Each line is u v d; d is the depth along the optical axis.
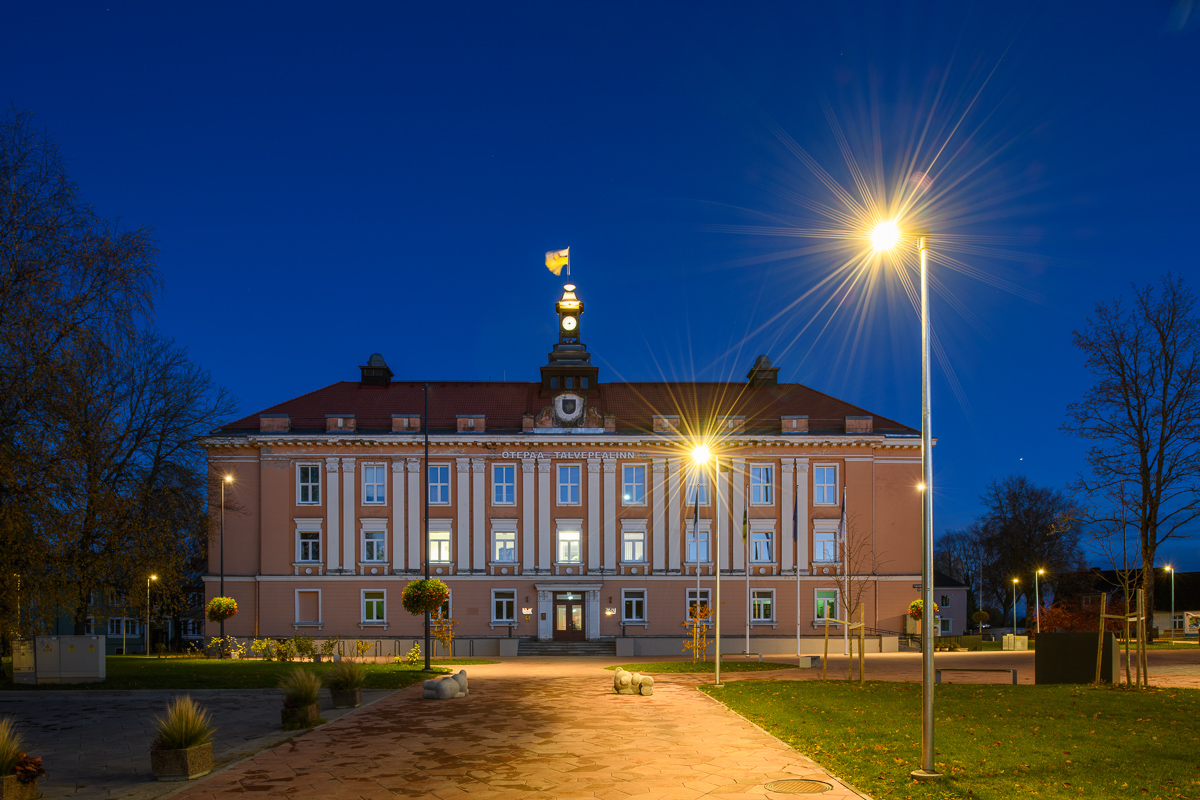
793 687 24.72
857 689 23.88
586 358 60.50
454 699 22.31
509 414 57.09
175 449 41.81
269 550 53.25
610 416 55.06
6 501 21.94
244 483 53.88
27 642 27.38
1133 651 35.28
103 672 25.80
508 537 54.12
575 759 13.97
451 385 60.69
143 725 18.19
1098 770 12.42
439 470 54.44
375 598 53.22
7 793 11.16
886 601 53.84
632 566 53.88
